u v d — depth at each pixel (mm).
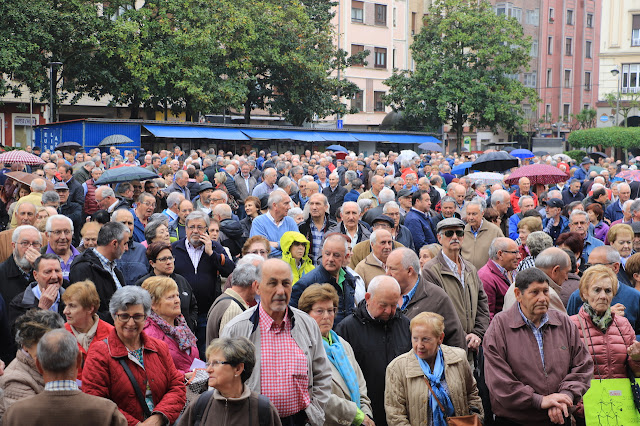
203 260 8883
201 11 38812
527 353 6340
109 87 38188
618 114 60781
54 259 6883
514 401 6227
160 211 13398
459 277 7910
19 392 5465
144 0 44062
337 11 58781
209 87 39406
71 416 4766
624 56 62312
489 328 6605
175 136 34406
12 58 32719
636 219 12133
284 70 44844
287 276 5523
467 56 51688
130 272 8508
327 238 7500
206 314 8883
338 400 5812
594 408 6535
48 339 4824
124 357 5629
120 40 36875
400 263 7129
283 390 5387
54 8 35500
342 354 6129
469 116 53188
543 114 68000
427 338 6066
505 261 8398
